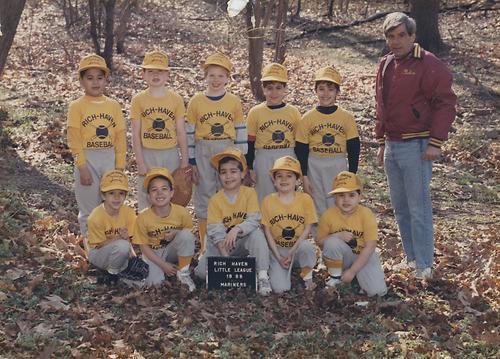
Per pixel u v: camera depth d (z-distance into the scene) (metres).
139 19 27.47
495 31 23.91
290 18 27.42
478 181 11.29
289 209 6.80
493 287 6.97
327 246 6.66
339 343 5.80
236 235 6.65
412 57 6.93
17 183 9.38
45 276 6.76
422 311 6.38
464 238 8.64
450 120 6.85
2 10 10.23
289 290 6.77
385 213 9.52
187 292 6.55
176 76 18.80
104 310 6.23
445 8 23.20
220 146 7.28
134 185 9.88
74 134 7.12
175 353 5.49
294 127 7.32
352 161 7.37
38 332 5.74
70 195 9.29
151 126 7.20
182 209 6.87
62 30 24.28
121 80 17.33
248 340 5.79
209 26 27.47
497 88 17.27
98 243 6.70
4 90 14.87
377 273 6.70
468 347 5.82
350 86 17.89
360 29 26.28
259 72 15.95
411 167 7.05
